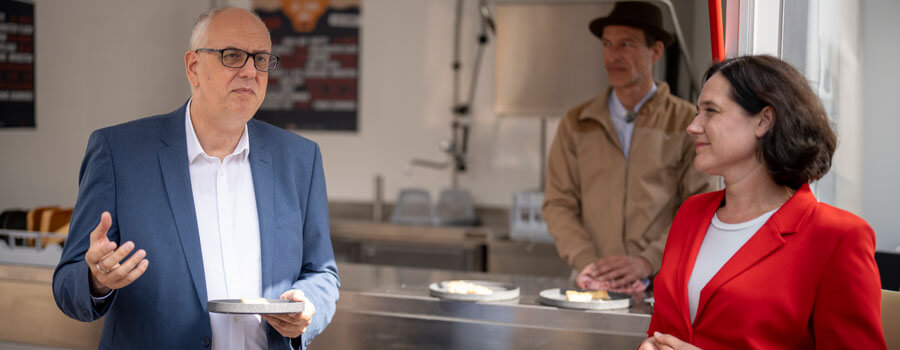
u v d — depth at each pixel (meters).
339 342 1.97
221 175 1.45
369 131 4.69
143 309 1.37
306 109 4.75
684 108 2.45
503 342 1.84
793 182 1.18
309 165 1.55
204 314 1.38
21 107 2.83
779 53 1.71
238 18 1.39
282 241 1.46
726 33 1.69
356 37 4.66
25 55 2.81
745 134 1.18
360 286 2.06
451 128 4.57
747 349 1.14
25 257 2.11
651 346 1.20
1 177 2.82
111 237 1.37
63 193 2.88
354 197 4.73
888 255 1.76
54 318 2.02
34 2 2.84
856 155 1.92
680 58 2.46
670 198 2.45
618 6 2.49
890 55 1.87
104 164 1.38
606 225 2.49
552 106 3.54
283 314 1.32
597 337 1.77
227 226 1.44
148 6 2.85
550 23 3.50
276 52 4.75
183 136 1.43
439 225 4.19
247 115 1.40
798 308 1.12
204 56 1.37
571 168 2.62
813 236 1.13
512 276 2.28
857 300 1.07
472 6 4.48
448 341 1.88
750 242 1.17
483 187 4.52
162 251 1.37
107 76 2.88
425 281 2.15
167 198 1.39
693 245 1.25
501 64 3.58
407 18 4.59
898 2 1.87
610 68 2.54
